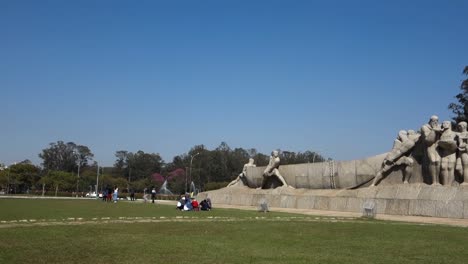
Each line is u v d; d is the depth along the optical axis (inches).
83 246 433.7
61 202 1545.3
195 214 908.6
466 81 1643.7
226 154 4146.2
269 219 791.1
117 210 1039.6
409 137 1048.2
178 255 386.0
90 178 4097.0
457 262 367.2
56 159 5295.3
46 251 402.9
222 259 368.2
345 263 356.8
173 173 4306.1
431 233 573.0
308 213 984.3
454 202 868.0
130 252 400.5
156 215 869.8
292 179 1341.0
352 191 1121.4
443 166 943.7
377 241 490.9
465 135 936.3
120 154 5300.2
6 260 359.3
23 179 3695.9
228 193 1539.1
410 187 992.2
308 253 404.2
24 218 757.9
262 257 379.2
